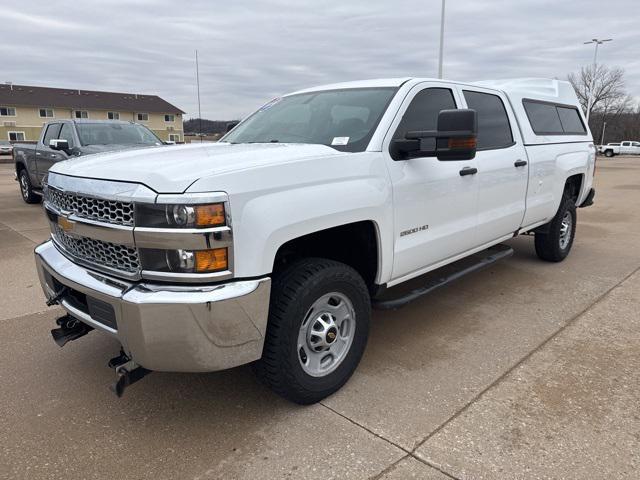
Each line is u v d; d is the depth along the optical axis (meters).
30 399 3.13
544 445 2.64
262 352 2.76
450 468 2.48
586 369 3.45
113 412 3.00
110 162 2.89
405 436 2.73
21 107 61.53
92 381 3.34
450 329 4.15
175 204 2.35
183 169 2.51
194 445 2.69
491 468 2.47
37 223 8.94
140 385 3.30
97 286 2.64
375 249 3.34
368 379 3.33
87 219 2.70
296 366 2.83
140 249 2.48
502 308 4.62
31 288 5.21
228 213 2.42
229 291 2.46
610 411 2.94
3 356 3.69
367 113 3.54
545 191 5.30
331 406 3.03
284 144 3.41
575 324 4.24
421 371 3.44
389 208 3.29
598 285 5.28
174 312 2.40
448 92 4.04
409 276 3.74
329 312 3.06
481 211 4.29
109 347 3.83
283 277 2.81
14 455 2.61
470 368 3.48
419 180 3.52
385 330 4.14
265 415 2.95
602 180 19.86
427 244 3.71
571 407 2.99
